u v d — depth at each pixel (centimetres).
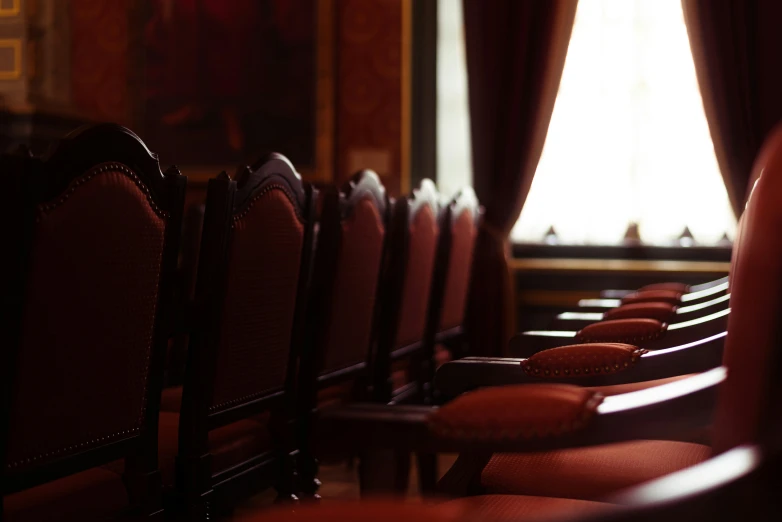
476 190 610
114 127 167
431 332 418
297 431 278
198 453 217
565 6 597
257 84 664
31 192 151
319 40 649
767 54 571
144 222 180
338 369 304
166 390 316
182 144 677
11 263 150
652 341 247
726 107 578
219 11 669
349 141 649
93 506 180
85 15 692
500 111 605
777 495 79
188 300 217
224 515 286
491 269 604
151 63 682
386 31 642
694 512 73
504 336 602
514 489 167
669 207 607
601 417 122
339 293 294
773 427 95
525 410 122
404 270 348
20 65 685
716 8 578
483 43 606
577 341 253
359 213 304
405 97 638
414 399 393
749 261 108
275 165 240
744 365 106
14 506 166
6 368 152
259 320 243
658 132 608
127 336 181
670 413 121
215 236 217
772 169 108
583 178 617
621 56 611
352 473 405
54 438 167
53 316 161
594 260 616
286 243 251
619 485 164
